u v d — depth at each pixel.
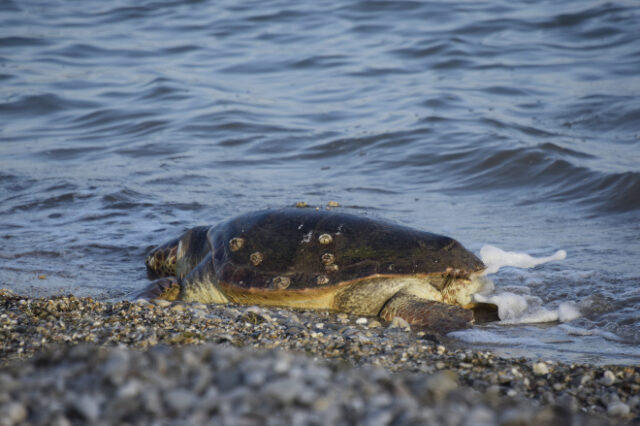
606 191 39.31
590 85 62.56
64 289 28.02
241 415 10.34
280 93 65.81
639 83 61.62
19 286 28.27
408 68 71.06
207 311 23.39
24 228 36.38
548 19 83.06
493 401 12.89
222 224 27.67
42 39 85.31
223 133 55.78
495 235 33.72
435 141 50.78
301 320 23.66
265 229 26.23
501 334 22.97
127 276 30.08
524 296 25.94
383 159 49.19
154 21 94.69
